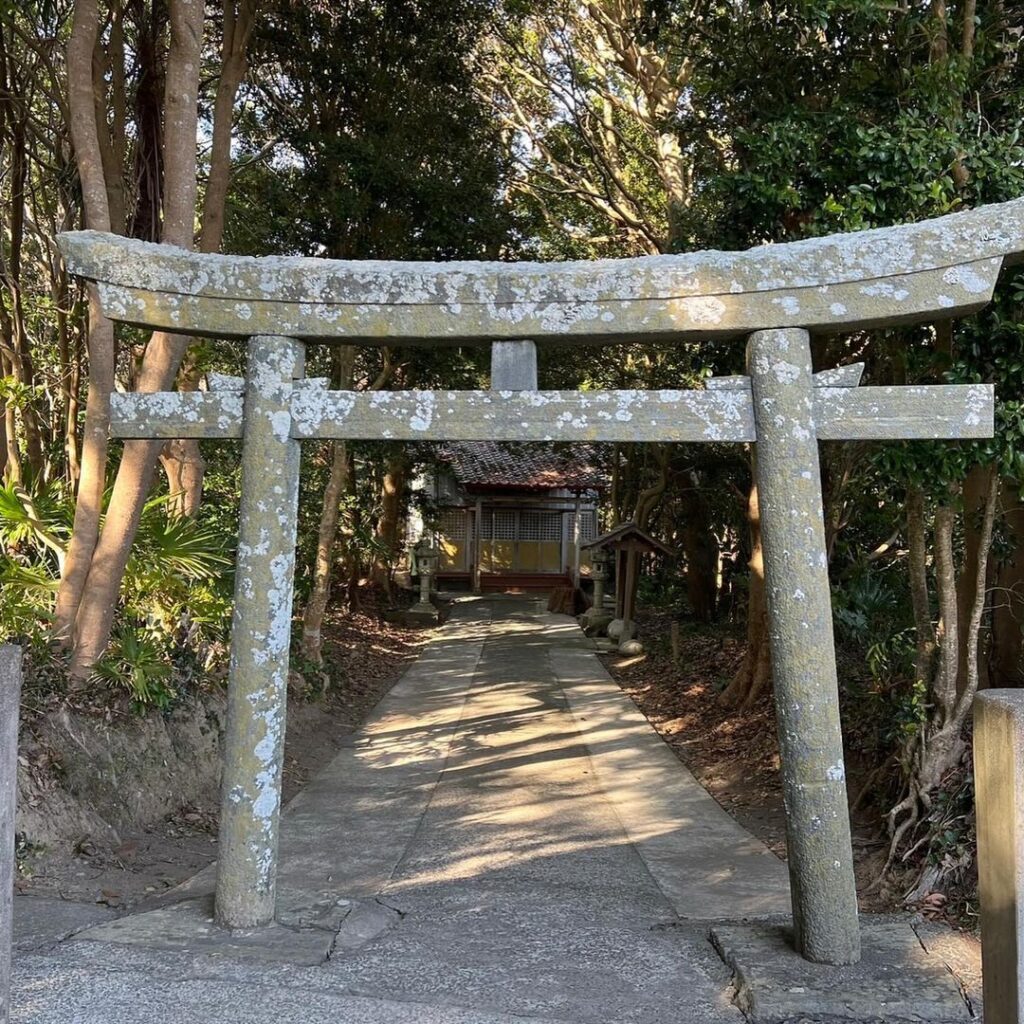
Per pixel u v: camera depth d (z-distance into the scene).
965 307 3.59
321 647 11.59
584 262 3.86
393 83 10.47
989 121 5.32
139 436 4.08
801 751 3.63
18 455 7.71
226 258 3.97
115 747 5.77
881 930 3.94
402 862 5.51
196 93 5.82
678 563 19.23
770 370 3.71
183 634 7.32
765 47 6.64
